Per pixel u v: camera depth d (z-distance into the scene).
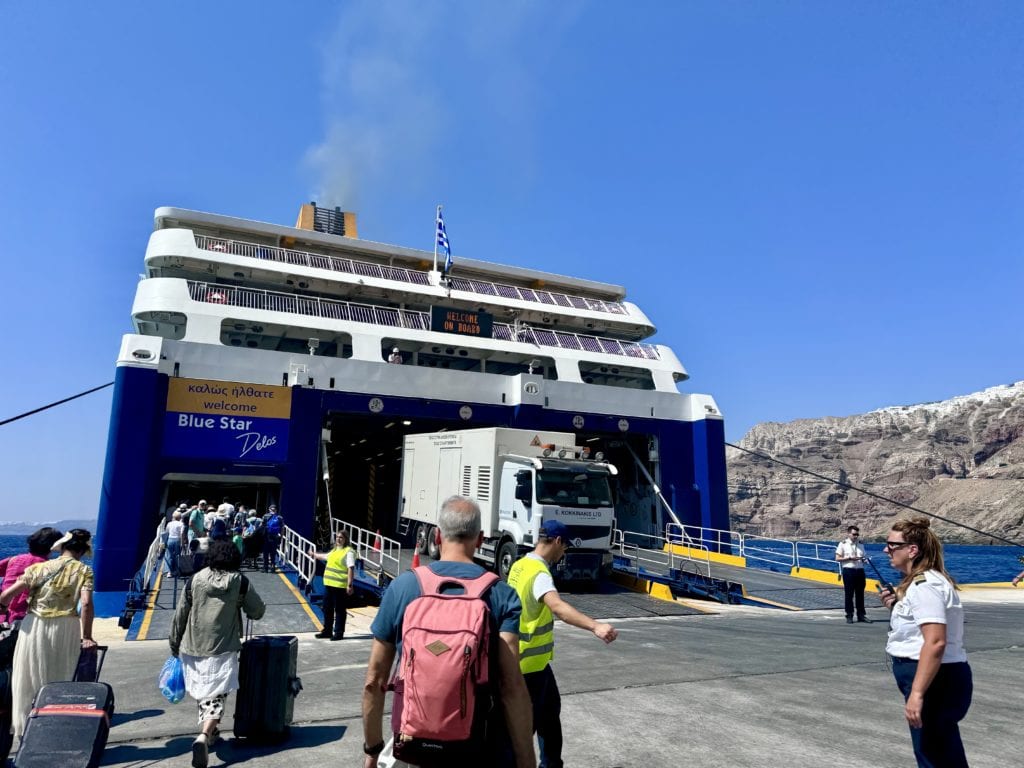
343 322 24.86
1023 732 5.55
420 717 2.39
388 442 33.03
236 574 5.21
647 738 5.35
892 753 4.99
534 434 17.84
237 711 5.36
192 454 20.59
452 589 2.70
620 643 10.45
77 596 5.06
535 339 28.17
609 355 28.55
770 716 6.03
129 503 19.19
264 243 30.19
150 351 20.45
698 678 7.70
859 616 13.52
